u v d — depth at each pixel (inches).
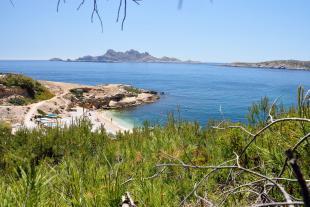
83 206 141.1
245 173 169.0
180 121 360.5
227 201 136.0
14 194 139.6
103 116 1987.0
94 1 67.3
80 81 5826.8
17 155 312.5
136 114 2094.0
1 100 1814.7
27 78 2134.6
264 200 120.2
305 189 48.1
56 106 1979.6
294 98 2920.8
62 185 169.9
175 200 152.1
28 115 1601.9
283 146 149.2
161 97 3122.5
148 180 167.8
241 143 197.2
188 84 5265.8
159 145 266.2
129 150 257.8
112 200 144.0
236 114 2118.6
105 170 188.7
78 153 309.4
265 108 207.6
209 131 294.7
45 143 337.1
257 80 6870.1
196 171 184.1
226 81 6323.8
